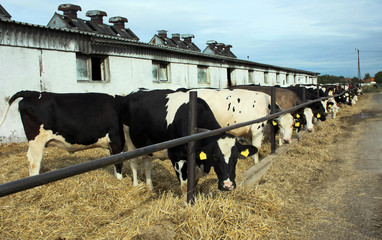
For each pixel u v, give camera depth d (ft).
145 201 14.52
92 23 54.70
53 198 13.66
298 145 24.61
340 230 10.62
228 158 11.34
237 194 12.44
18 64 29.43
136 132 15.87
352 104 71.41
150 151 7.81
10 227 11.33
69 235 10.91
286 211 12.16
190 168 11.31
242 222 10.24
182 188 12.94
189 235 9.22
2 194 4.77
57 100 16.61
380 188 14.64
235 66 72.13
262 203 11.93
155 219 10.06
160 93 15.64
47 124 16.19
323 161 20.17
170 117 13.64
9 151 25.57
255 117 19.93
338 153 22.53
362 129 34.06
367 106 65.57
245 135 21.17
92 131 17.03
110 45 38.17
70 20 50.70
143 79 43.52
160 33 75.97
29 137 16.26
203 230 9.36
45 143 16.58
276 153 21.06
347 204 12.85
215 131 10.60
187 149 11.81
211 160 11.62
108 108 17.34
